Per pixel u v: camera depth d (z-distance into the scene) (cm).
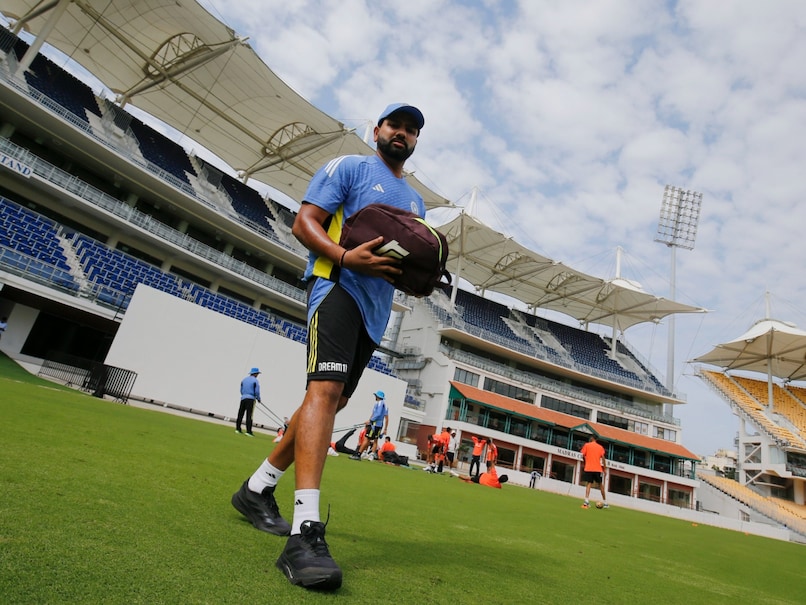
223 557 133
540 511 616
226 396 1587
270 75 2119
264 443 799
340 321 160
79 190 1916
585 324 4588
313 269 171
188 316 1513
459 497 575
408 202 197
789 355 3728
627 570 275
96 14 1961
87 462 226
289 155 2775
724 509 3159
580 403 3425
